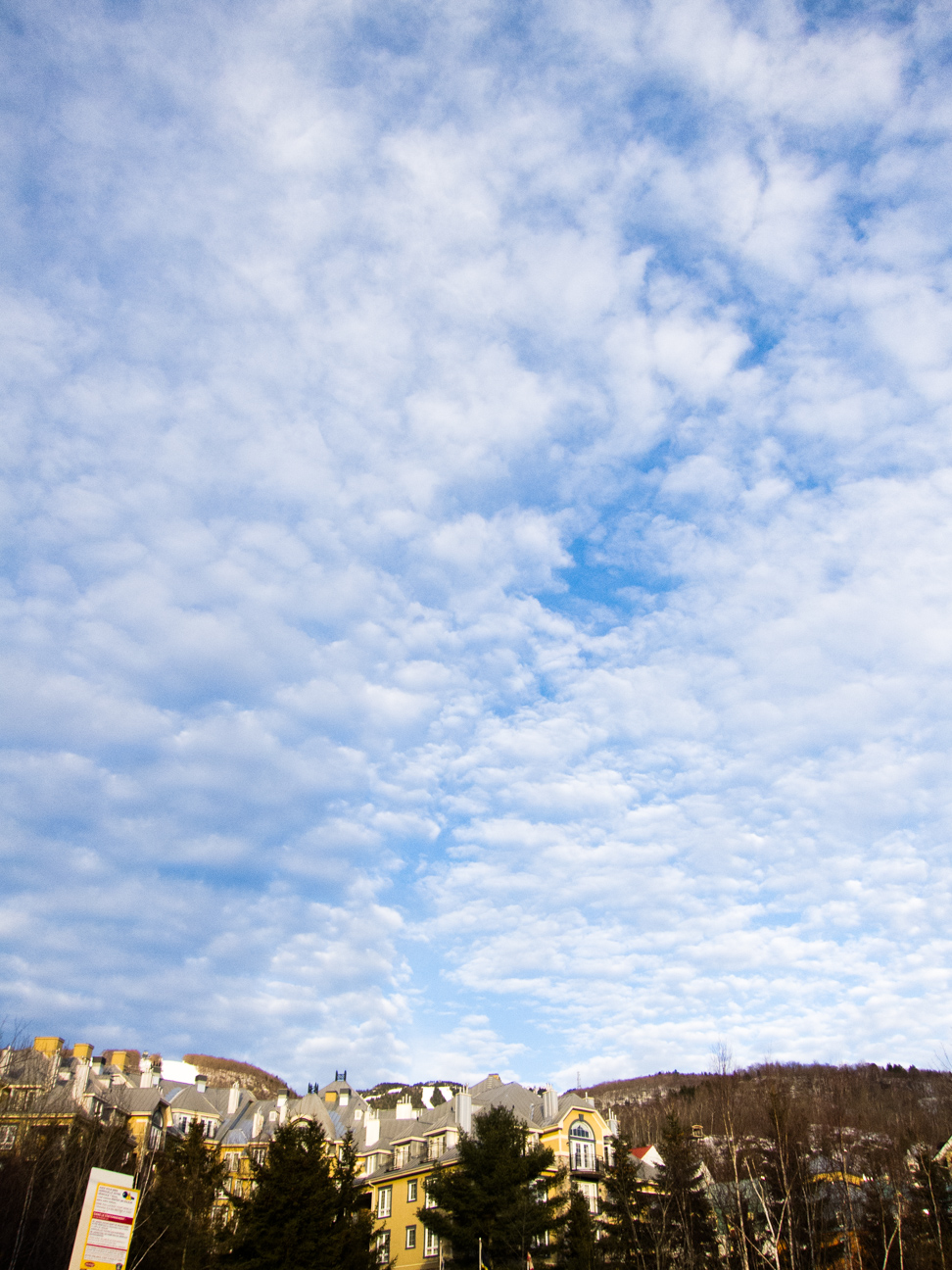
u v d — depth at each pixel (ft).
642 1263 167.43
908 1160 182.19
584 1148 233.14
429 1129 236.84
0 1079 196.54
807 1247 160.45
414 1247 222.48
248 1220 141.69
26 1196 146.20
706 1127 219.82
